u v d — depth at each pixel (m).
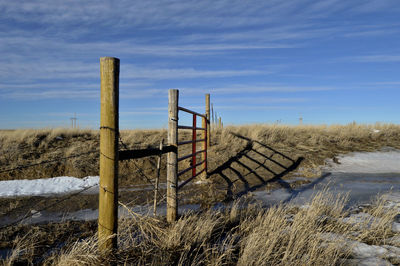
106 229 3.55
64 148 11.49
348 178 10.72
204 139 9.64
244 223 5.39
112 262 3.53
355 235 4.97
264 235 4.45
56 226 5.50
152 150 4.70
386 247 4.48
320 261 3.81
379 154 13.96
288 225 5.21
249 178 10.49
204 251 3.99
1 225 5.66
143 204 7.16
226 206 7.07
